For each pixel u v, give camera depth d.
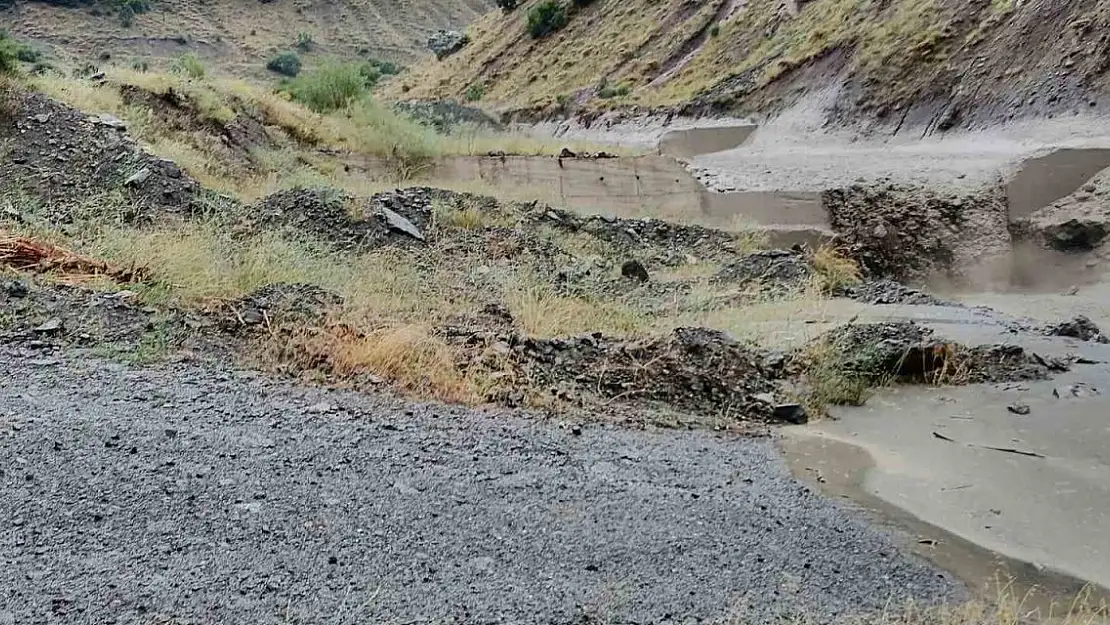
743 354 8.23
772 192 20.31
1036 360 9.06
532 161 20.34
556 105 49.22
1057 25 27.41
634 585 4.26
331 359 6.83
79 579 3.72
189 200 12.17
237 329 7.21
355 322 7.61
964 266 19.89
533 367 7.50
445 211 13.99
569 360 7.78
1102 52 25.58
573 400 7.10
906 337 8.95
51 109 13.55
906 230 20.09
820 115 33.38
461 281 10.73
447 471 5.32
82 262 8.13
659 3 54.06
